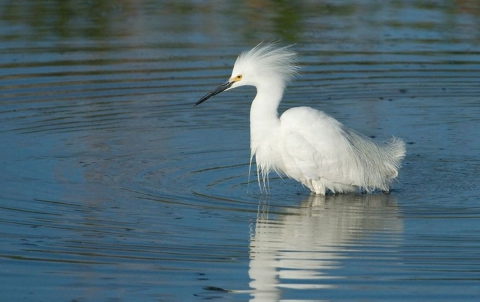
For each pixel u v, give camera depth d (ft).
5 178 49.08
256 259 38.34
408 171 51.78
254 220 43.52
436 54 76.07
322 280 36.37
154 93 66.39
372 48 77.71
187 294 35.17
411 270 37.14
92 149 54.54
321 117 49.19
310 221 43.70
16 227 41.68
